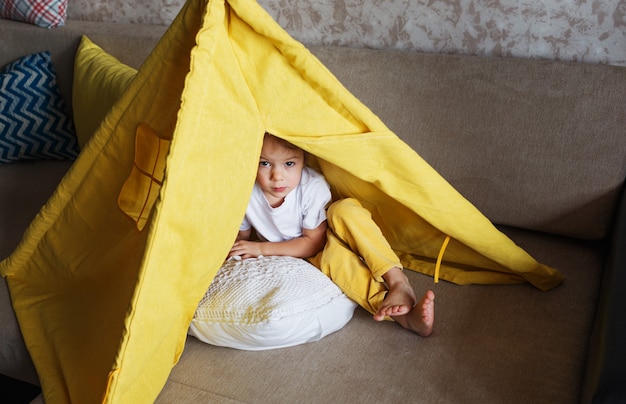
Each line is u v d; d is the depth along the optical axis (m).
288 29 1.99
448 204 1.42
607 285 1.23
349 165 1.35
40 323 1.43
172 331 1.25
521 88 1.59
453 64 1.65
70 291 1.45
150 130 1.24
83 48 2.07
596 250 1.65
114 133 1.28
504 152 1.61
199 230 1.18
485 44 1.76
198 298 1.29
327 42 1.95
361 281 1.44
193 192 1.14
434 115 1.67
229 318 1.35
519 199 1.63
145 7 2.20
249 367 1.32
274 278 1.40
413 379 1.27
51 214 1.43
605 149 1.53
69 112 2.18
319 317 1.37
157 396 1.24
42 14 2.18
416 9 1.80
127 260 1.26
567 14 1.65
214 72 1.13
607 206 1.56
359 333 1.41
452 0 1.74
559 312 1.45
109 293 1.28
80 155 1.33
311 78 1.22
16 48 2.22
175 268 1.17
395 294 1.40
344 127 1.29
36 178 2.02
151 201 1.26
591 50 1.66
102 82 1.92
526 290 1.53
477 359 1.32
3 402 1.82
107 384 1.08
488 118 1.62
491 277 1.56
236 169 1.22
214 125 1.14
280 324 1.31
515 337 1.38
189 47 1.16
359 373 1.29
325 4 1.91
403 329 1.42
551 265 1.60
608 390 0.94
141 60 2.06
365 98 1.73
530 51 1.72
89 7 2.30
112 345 1.17
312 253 1.59
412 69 1.69
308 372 1.30
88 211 1.38
